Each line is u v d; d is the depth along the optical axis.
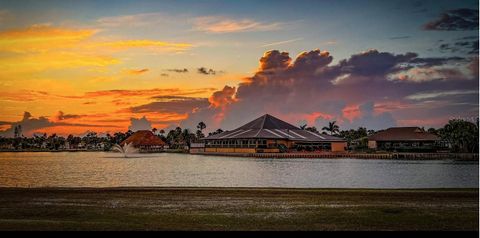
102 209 21.78
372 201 23.88
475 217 20.05
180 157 112.69
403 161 81.44
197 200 24.27
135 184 42.69
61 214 20.64
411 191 27.12
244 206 22.59
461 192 26.59
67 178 50.38
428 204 22.98
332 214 20.67
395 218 19.86
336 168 64.62
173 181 45.56
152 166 73.19
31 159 110.56
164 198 24.84
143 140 175.25
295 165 72.00
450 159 84.06
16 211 21.20
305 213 20.88
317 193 26.31
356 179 47.56
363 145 120.56
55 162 92.06
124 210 21.55
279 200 24.23
